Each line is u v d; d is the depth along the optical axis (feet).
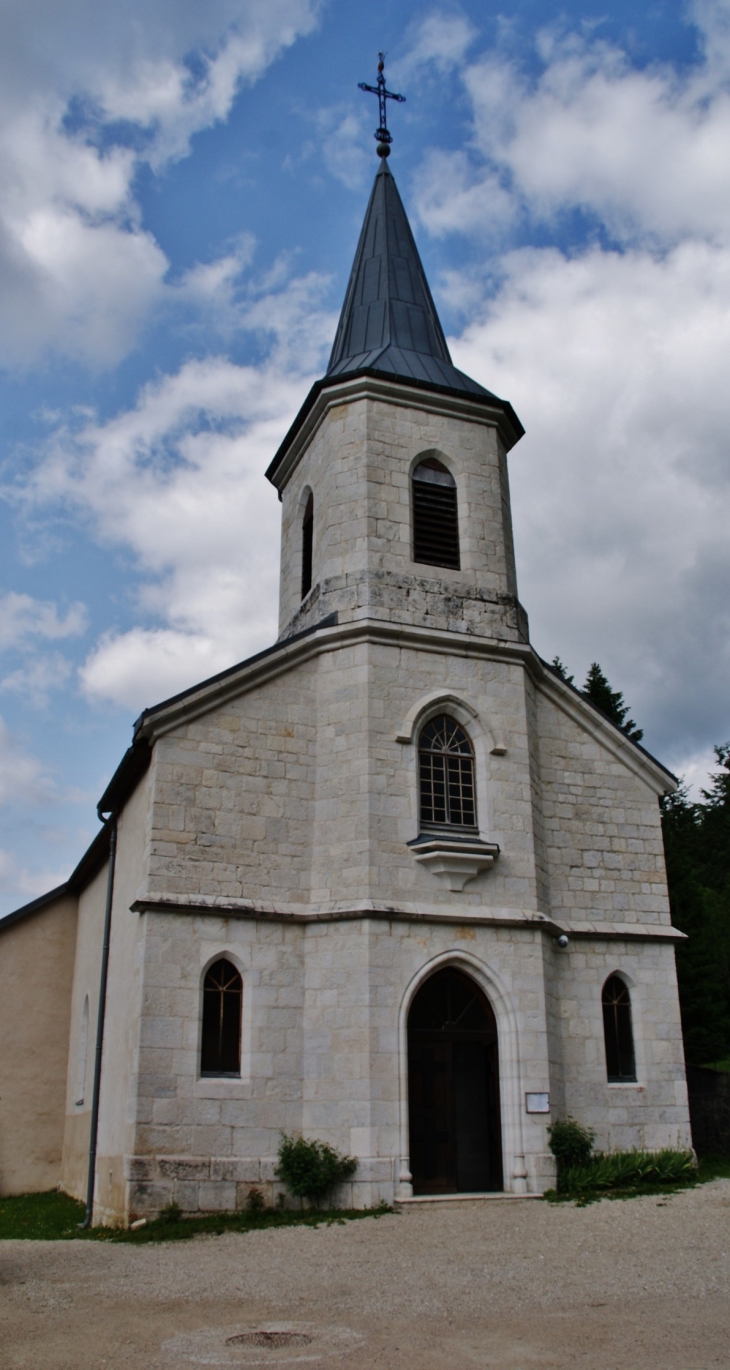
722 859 176.35
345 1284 36.88
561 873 68.85
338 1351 28.09
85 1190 69.15
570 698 72.54
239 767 61.77
